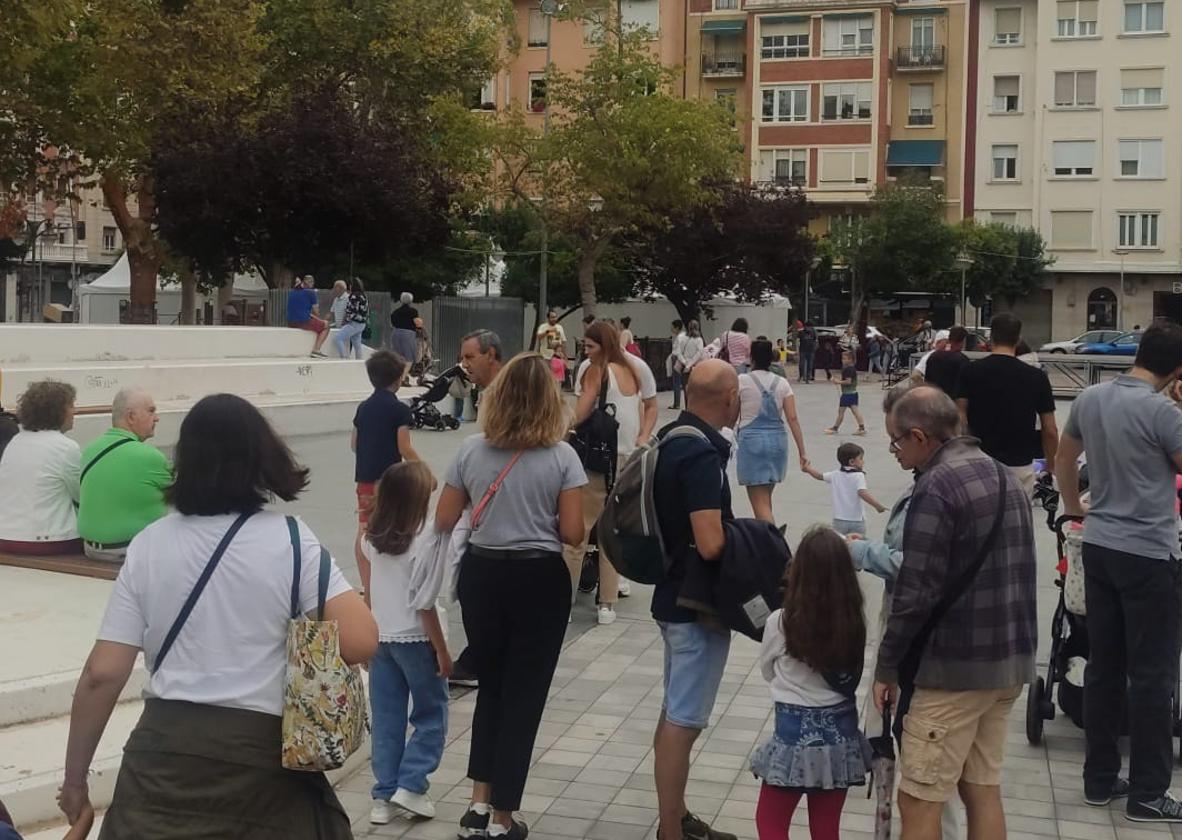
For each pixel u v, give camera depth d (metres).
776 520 12.56
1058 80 58.84
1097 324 59.09
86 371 16.11
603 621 8.79
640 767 6.14
